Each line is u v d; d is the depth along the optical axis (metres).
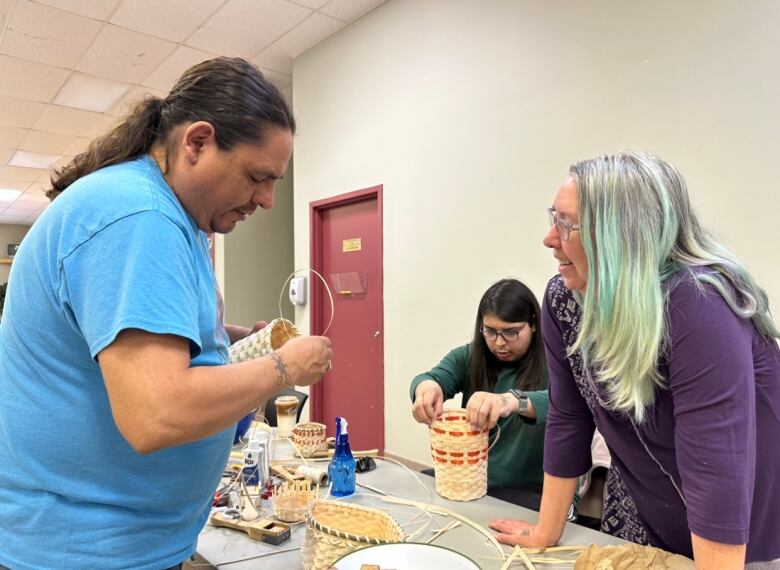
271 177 0.88
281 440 1.91
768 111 1.92
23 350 0.78
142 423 0.69
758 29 1.94
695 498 0.78
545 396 1.58
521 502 1.48
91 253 0.72
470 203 2.96
